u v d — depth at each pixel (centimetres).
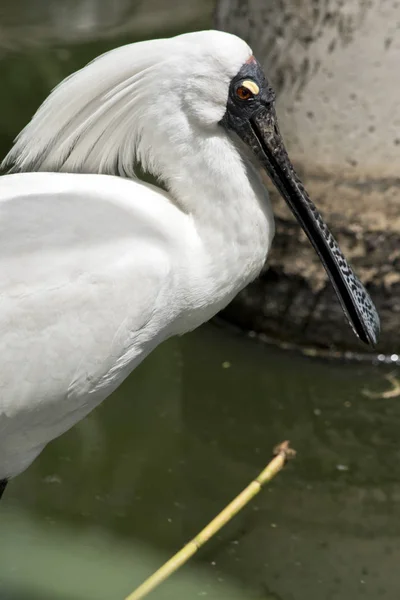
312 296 1308
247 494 1026
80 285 860
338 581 1006
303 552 1042
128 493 1116
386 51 1234
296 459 1170
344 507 1104
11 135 1692
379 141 1266
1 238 850
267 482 1065
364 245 1286
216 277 900
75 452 1184
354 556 1038
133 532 1058
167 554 1029
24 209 859
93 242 866
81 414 917
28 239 854
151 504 1100
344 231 1287
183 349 1353
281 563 1027
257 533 1063
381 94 1250
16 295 848
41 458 1173
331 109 1266
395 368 1309
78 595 973
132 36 2003
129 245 873
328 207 1290
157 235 883
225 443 1197
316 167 1291
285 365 1319
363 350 1320
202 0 2111
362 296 983
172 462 1166
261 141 902
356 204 1281
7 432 885
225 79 875
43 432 908
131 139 907
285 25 1266
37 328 853
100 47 1964
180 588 985
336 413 1240
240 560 1027
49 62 1911
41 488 1123
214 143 888
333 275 962
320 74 1260
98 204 877
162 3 2092
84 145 913
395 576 1016
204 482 1134
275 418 1236
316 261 1300
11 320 848
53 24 2028
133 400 1270
